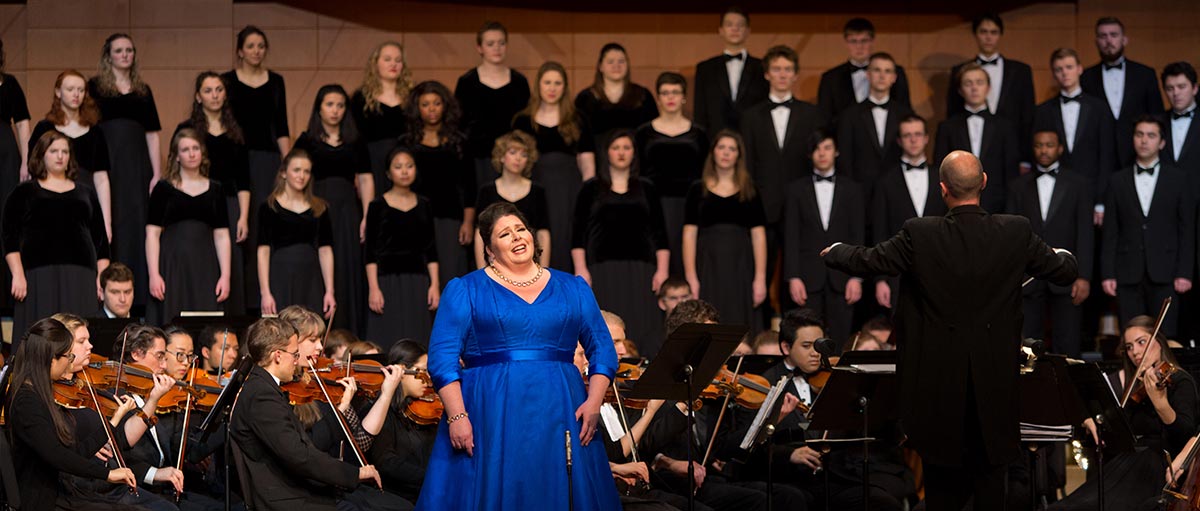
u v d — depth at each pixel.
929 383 11.27
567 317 11.55
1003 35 27.39
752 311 21.89
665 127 22.67
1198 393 16.28
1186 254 21.88
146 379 15.28
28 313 20.19
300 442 12.70
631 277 21.56
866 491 12.53
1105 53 23.81
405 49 27.08
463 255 22.38
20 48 25.75
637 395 12.60
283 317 14.66
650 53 27.45
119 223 22.00
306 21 26.83
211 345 16.75
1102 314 23.20
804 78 27.52
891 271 11.41
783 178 23.05
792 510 14.72
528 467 11.15
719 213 21.86
